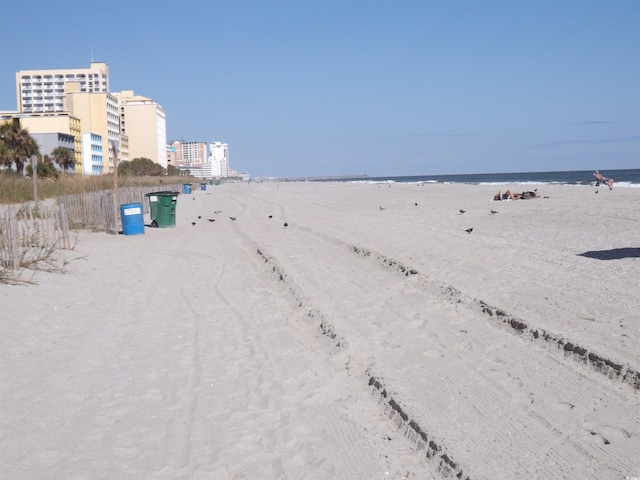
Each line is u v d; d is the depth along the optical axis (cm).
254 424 570
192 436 544
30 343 795
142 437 542
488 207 3030
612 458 474
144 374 705
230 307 1044
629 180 8712
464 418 555
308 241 1923
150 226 2547
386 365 712
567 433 519
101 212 2294
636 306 880
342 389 655
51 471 477
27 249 1346
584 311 866
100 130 12194
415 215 2773
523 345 759
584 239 1639
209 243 1973
